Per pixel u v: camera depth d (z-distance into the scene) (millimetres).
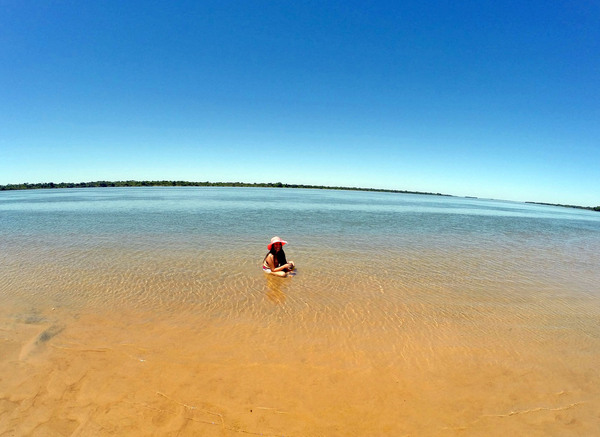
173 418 4496
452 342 6895
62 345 6328
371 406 4867
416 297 9516
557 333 7422
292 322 7664
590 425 4559
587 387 5449
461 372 5816
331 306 8695
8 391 4914
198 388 5148
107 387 5094
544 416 4734
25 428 4219
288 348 6484
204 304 8648
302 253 14938
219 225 23844
